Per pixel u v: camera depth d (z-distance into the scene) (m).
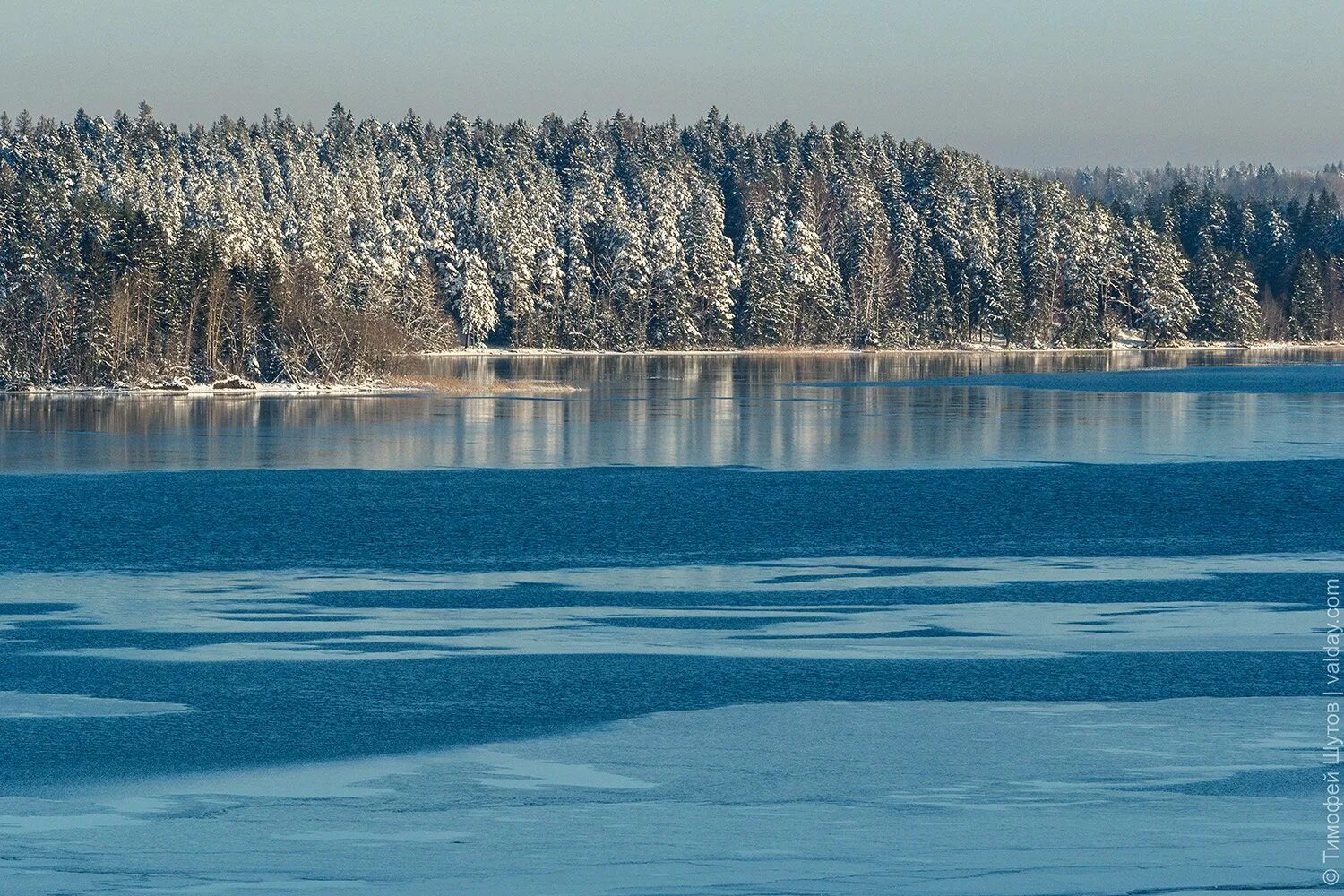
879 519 183.12
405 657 108.12
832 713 92.62
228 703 94.88
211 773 80.81
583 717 92.06
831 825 72.50
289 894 63.81
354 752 84.94
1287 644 111.62
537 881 65.31
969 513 188.62
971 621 121.25
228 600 130.75
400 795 77.25
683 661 106.62
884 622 121.12
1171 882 65.06
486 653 109.31
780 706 94.38
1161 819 73.12
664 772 81.00
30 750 84.75
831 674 102.75
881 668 104.25
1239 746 85.19
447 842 70.12
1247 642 112.69
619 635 115.88
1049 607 127.56
